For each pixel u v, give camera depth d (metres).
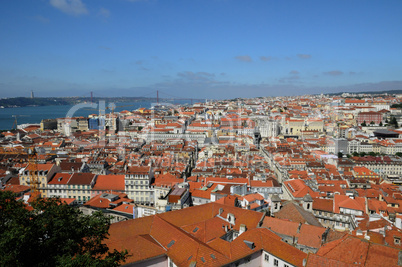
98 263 63.66
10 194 77.69
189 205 170.88
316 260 79.56
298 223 112.00
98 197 170.88
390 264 77.69
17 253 60.72
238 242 98.69
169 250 93.75
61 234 70.44
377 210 156.38
